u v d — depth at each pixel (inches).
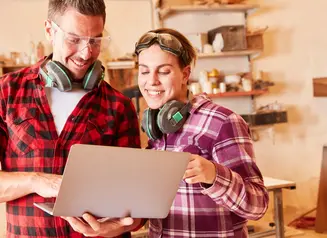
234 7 150.7
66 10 48.3
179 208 50.6
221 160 48.6
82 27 48.3
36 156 50.2
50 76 50.9
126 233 56.1
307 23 164.2
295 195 166.9
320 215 145.9
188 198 50.2
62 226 49.7
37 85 52.5
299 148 166.7
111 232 45.6
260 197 47.6
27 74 53.9
